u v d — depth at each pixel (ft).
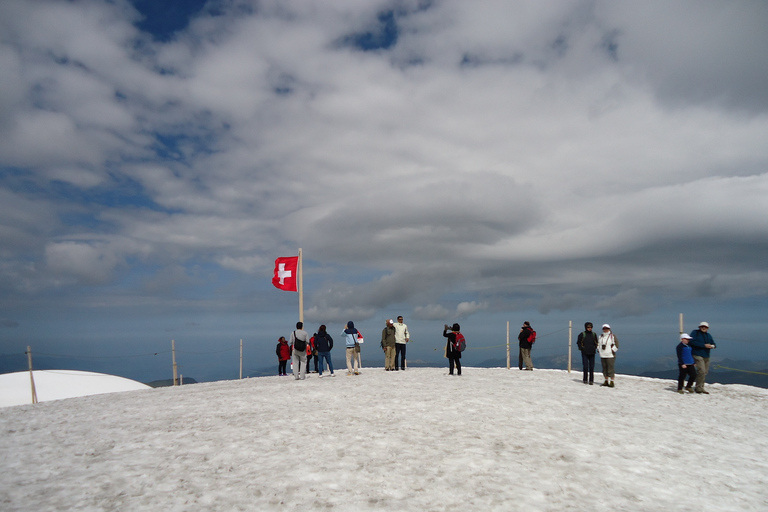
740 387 57.11
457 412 35.60
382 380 61.72
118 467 22.03
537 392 48.01
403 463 22.25
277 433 28.63
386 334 79.61
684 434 30.48
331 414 34.99
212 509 16.79
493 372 76.38
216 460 22.98
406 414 34.76
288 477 20.26
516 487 19.15
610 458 23.80
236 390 54.70
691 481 20.72
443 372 76.28
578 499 18.03
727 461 24.34
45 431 31.09
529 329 79.82
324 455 23.59
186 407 40.22
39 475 20.97
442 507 16.98
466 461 22.62
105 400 50.24
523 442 26.50
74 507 17.02
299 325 67.00
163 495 18.21
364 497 17.93
